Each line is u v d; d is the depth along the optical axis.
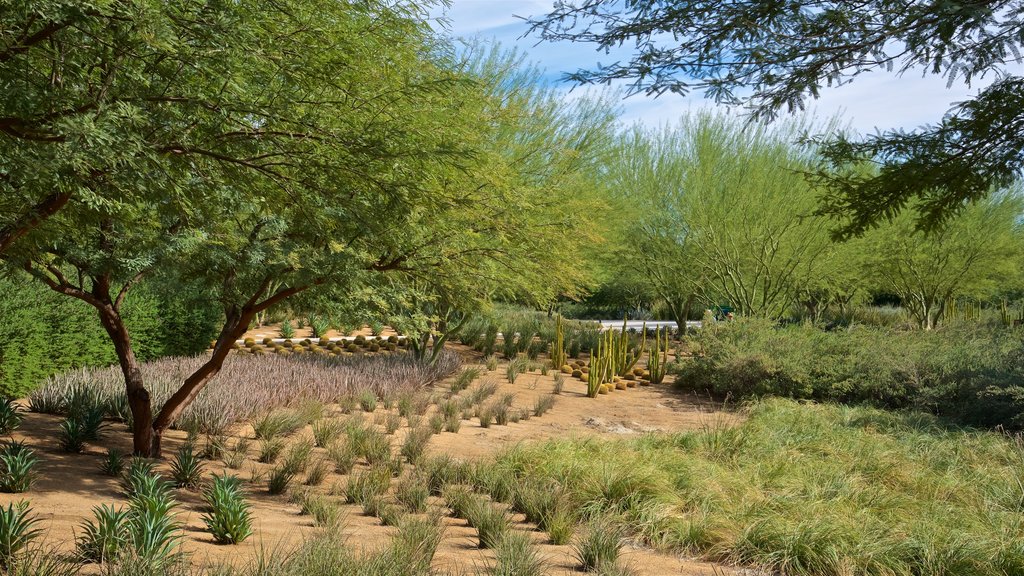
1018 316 26.34
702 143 22.31
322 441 8.51
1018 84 6.07
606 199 18.48
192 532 4.80
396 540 4.52
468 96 6.59
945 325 23.33
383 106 5.34
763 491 6.66
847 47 5.04
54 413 8.84
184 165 4.81
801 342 16.02
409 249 7.26
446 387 14.55
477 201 7.18
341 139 5.05
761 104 5.61
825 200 8.05
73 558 3.82
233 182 5.16
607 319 40.22
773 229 21.50
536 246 9.26
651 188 23.03
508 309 29.73
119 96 4.29
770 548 5.20
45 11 3.49
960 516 6.05
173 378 10.50
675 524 5.63
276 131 4.89
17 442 7.01
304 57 4.78
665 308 38.69
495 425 11.09
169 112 4.42
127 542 3.92
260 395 10.23
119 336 7.14
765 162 21.97
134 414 7.16
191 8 4.08
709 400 15.30
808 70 5.23
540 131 15.30
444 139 5.82
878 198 7.50
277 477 6.38
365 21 5.14
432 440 9.39
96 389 9.26
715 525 5.58
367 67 5.21
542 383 16.28
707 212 21.91
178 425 8.70
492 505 6.08
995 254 25.34
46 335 10.75
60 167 3.69
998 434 10.50
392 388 12.59
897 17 4.77
